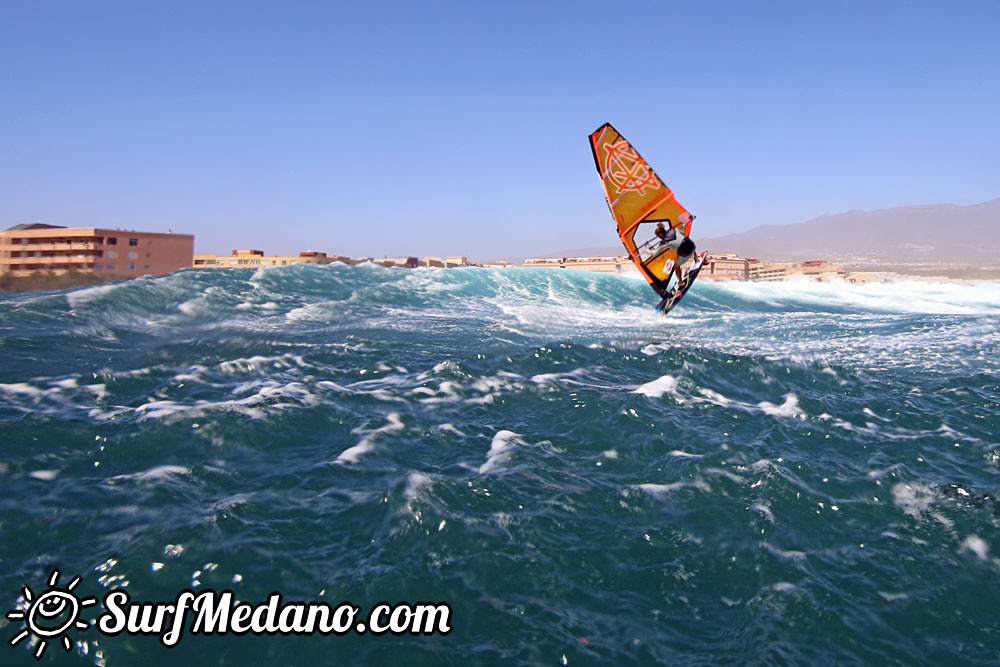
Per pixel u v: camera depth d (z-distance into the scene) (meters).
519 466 7.11
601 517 6.06
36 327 12.62
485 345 13.62
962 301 27.94
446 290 21.28
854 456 7.68
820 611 4.71
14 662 3.93
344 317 16.14
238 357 11.48
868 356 13.42
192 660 4.09
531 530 5.73
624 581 5.08
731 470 7.12
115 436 7.29
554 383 10.33
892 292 30.05
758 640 4.41
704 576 5.17
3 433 7.09
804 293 28.69
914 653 4.35
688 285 14.45
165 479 6.36
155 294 16.11
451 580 4.95
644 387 10.31
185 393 9.17
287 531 5.53
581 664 4.15
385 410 8.87
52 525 5.39
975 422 9.02
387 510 5.95
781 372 11.51
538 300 21.19
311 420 8.27
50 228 72.44
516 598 4.79
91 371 9.96
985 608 4.85
